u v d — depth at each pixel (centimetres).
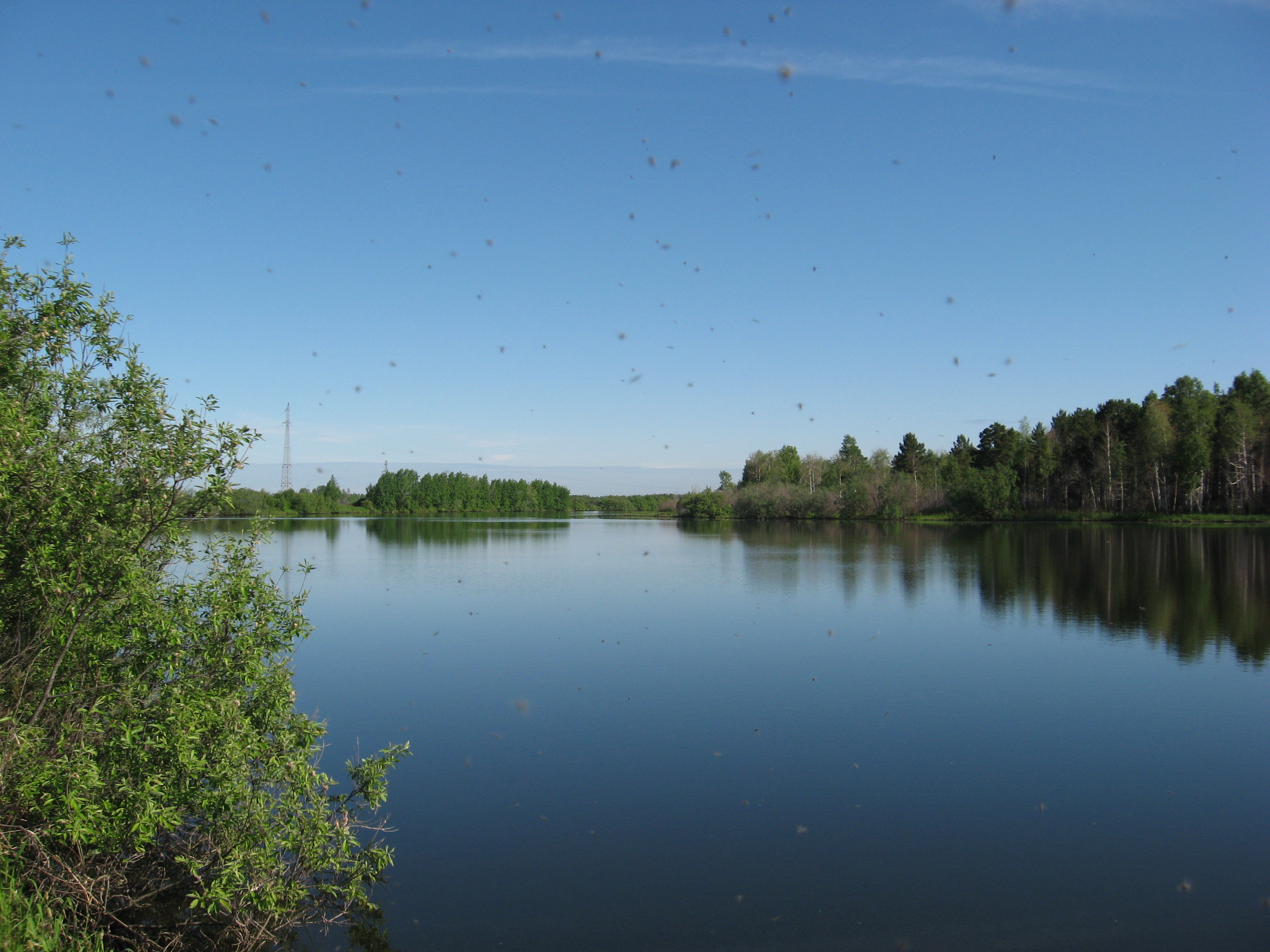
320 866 712
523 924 685
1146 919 688
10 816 600
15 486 590
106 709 650
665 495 11869
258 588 732
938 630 1934
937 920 688
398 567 3375
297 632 755
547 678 1478
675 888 743
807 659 1625
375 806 782
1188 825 865
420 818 887
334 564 3541
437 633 1905
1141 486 6750
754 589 2688
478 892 736
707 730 1179
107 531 626
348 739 1138
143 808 604
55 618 604
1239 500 6419
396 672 1519
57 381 655
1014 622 2038
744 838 840
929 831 854
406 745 808
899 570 3241
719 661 1611
